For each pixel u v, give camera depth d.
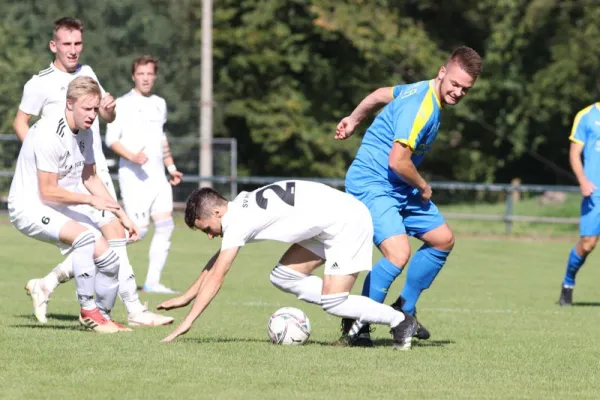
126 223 21.03
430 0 94.12
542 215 68.12
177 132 84.12
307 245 19.80
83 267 21.23
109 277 21.80
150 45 84.00
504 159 96.75
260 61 87.94
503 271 44.00
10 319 24.09
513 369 18.41
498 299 33.25
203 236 58.72
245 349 19.41
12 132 78.75
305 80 91.81
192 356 18.39
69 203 20.66
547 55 91.75
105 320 21.78
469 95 90.00
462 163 94.38
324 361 18.36
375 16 88.38
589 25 89.06
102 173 23.53
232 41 87.81
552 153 99.19
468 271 43.56
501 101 91.75
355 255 19.36
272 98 88.88
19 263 40.97
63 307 27.25
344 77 91.81
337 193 19.42
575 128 32.47
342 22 86.38
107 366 17.30
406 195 20.94
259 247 53.38
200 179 62.38
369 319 19.80
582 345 22.03
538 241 61.94
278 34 87.88
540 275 42.75
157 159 31.92
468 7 93.12
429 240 21.20
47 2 83.31
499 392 16.16
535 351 20.83
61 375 16.50
